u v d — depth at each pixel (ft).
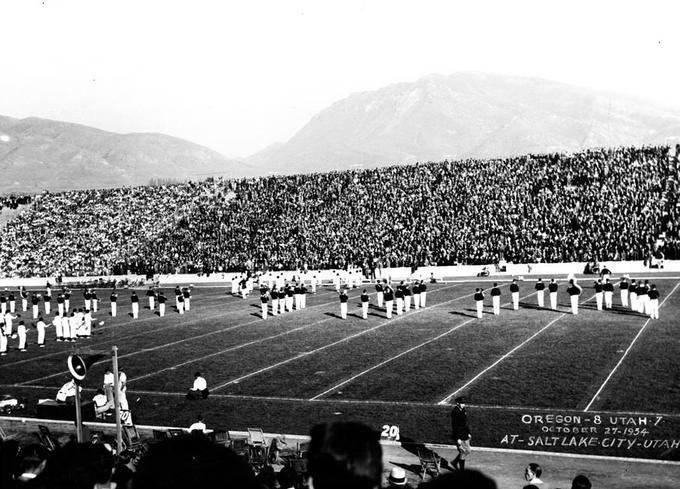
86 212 274.16
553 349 87.45
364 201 228.63
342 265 200.23
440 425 61.05
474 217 202.49
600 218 184.55
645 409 60.64
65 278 239.71
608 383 69.82
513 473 48.44
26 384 90.33
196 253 229.45
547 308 122.52
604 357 81.05
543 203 199.21
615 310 115.55
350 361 89.35
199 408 72.38
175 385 83.30
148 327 131.85
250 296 174.40
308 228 223.10
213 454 7.54
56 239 261.24
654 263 166.20
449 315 121.90
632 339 90.02
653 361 77.20
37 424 71.82
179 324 133.08
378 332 109.50
